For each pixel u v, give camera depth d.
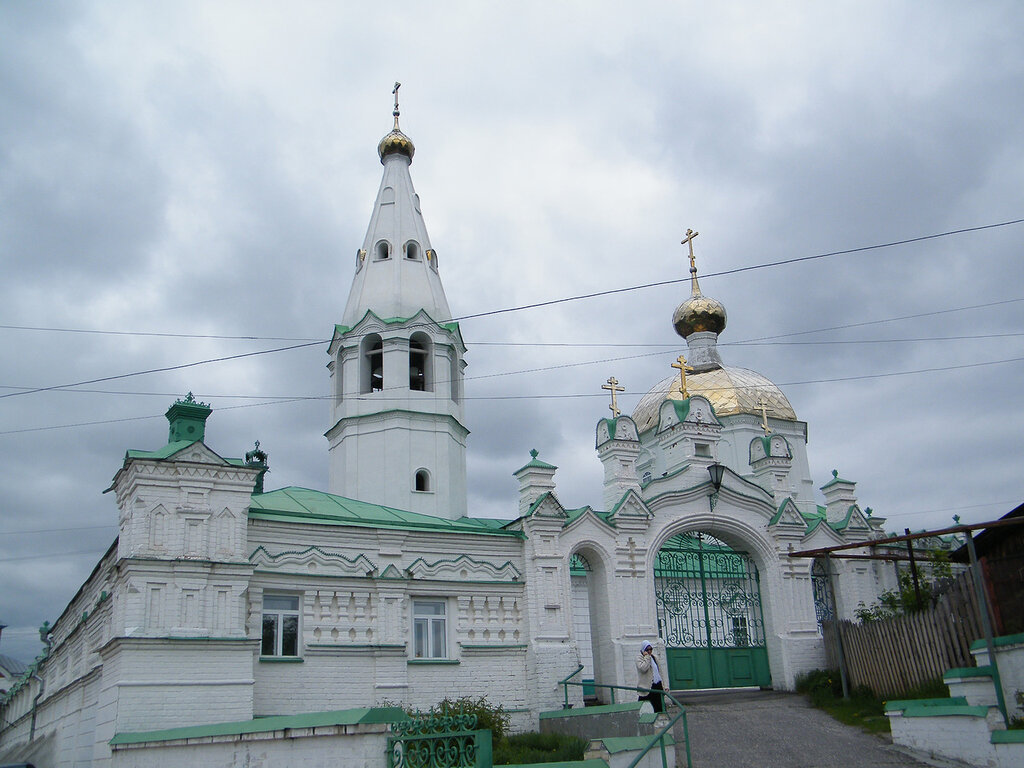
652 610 27.83
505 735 22.91
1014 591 20.66
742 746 20.33
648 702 20.25
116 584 22.00
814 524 31.19
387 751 13.76
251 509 23.28
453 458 33.59
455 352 35.34
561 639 26.16
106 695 21.34
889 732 20.84
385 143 39.31
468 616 25.59
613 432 29.28
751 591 30.52
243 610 21.91
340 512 25.59
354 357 34.03
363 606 24.12
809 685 27.66
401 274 35.62
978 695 19.09
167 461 21.83
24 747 40.94
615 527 27.98
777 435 32.56
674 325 47.09
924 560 31.64
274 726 15.02
